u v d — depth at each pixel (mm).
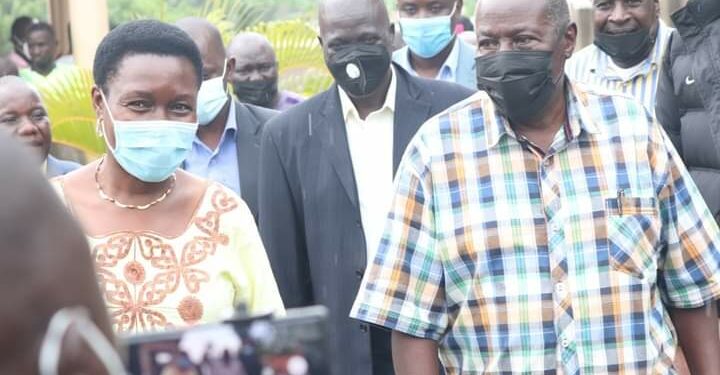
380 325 3996
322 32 5641
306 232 5535
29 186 929
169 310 3598
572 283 3871
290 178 5570
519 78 3893
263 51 8578
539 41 3912
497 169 3939
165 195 3740
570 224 3898
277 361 1315
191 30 6684
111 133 3699
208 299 3629
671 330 4059
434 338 4039
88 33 11836
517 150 3945
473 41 8938
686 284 4094
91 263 959
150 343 1308
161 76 3676
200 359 1302
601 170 3947
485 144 3963
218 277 3668
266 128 5688
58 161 6477
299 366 1311
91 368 930
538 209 3910
